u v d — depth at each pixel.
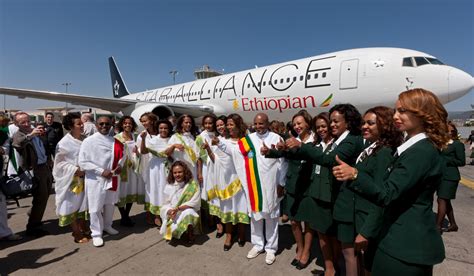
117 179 3.91
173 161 4.09
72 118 3.76
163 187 4.14
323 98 8.77
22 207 5.41
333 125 2.50
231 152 3.42
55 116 7.45
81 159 3.58
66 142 3.67
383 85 7.71
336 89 8.48
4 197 3.70
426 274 1.47
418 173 1.38
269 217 3.17
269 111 10.39
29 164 3.73
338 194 2.42
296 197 2.96
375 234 1.65
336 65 8.53
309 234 2.97
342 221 2.34
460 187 7.07
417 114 1.46
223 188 3.51
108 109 13.70
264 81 10.35
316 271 2.93
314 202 2.72
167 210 3.72
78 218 3.77
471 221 4.48
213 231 4.20
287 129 5.50
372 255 1.68
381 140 1.97
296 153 2.39
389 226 1.55
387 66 7.69
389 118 1.93
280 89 9.77
